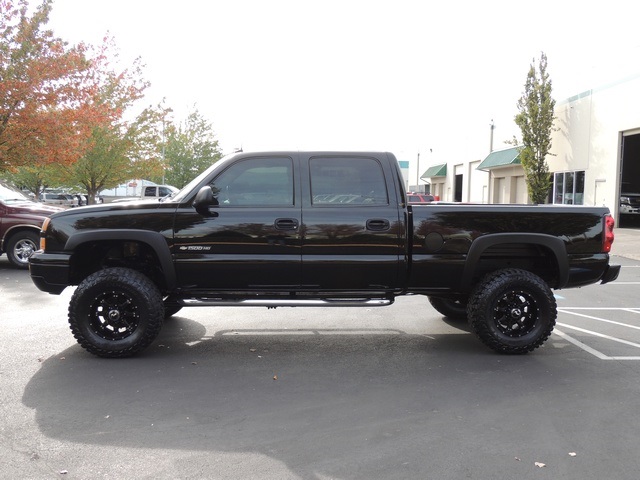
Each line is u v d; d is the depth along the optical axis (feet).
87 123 59.16
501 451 11.68
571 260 19.03
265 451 11.62
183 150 149.28
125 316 18.47
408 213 18.76
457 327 23.30
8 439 12.07
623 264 47.21
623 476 10.64
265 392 15.23
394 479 10.48
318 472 10.73
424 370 17.30
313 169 18.76
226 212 18.34
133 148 85.87
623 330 22.98
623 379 16.48
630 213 80.59
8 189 41.29
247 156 18.76
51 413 13.55
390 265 18.58
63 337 20.83
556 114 88.22
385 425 13.01
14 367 17.21
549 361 18.34
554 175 89.61
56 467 10.82
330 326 23.36
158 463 11.03
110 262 20.08
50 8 52.11
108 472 10.64
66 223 18.43
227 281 18.56
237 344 20.33
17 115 50.11
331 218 18.39
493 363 18.08
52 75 51.85
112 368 17.24
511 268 19.56
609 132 75.20
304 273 18.51
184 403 14.33
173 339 20.94
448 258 18.62
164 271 18.31
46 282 18.62
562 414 13.74
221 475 10.59
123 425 12.87
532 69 86.63
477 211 18.69
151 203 18.60
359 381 16.21
